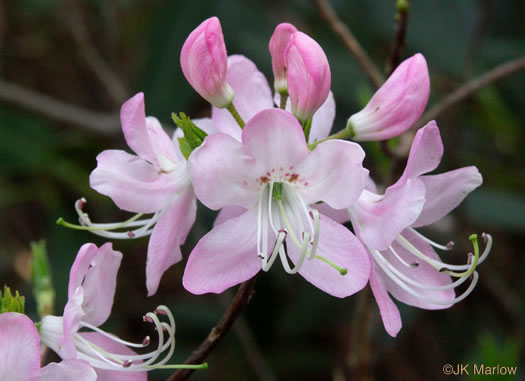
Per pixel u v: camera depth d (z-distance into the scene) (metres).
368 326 0.59
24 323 0.50
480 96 0.69
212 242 0.51
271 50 0.53
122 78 0.86
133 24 0.87
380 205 0.52
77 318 0.50
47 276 0.56
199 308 0.73
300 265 0.51
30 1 0.86
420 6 0.74
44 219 0.88
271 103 0.55
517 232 0.74
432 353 0.76
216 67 0.52
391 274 0.52
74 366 0.50
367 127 0.53
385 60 0.75
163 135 0.53
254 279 0.52
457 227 0.66
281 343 0.72
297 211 0.52
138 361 0.53
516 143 0.72
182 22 0.71
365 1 0.74
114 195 0.52
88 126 0.75
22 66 0.90
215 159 0.51
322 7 0.61
